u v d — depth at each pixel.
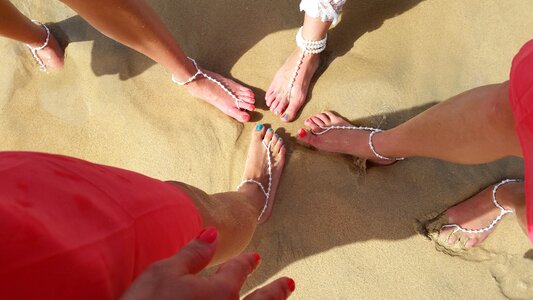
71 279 0.63
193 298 0.61
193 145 1.98
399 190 1.89
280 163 1.92
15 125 2.01
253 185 1.88
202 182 1.95
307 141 1.93
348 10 2.04
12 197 0.68
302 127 1.99
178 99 2.01
